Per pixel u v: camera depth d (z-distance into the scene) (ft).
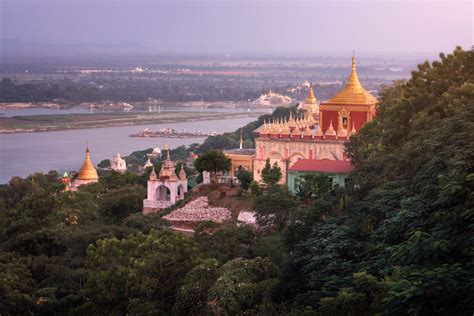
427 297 243.40
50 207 567.18
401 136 494.59
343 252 330.95
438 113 449.06
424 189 315.99
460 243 265.54
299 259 336.90
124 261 409.49
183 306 368.07
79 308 391.04
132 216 581.12
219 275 373.40
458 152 305.73
